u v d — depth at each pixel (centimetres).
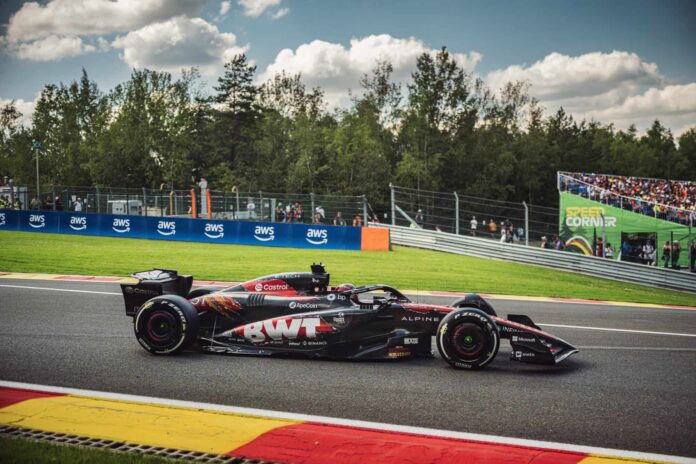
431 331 750
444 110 5444
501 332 721
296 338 745
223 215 2892
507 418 546
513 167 5944
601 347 876
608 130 8075
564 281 2036
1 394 583
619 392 638
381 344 744
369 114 5450
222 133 6150
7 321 945
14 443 452
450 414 554
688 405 599
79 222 2834
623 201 3022
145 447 461
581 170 6712
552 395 621
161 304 747
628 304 1467
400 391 622
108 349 780
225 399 584
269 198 2831
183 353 768
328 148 4856
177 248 2317
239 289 820
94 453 436
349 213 2903
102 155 5244
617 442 493
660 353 846
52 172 6200
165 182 5094
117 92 5341
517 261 2488
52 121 6269
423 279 1677
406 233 2755
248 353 752
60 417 521
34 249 2145
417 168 4872
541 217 3766
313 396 599
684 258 2884
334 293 795
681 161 7662
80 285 1373
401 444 469
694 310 1436
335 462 436
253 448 460
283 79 5850
